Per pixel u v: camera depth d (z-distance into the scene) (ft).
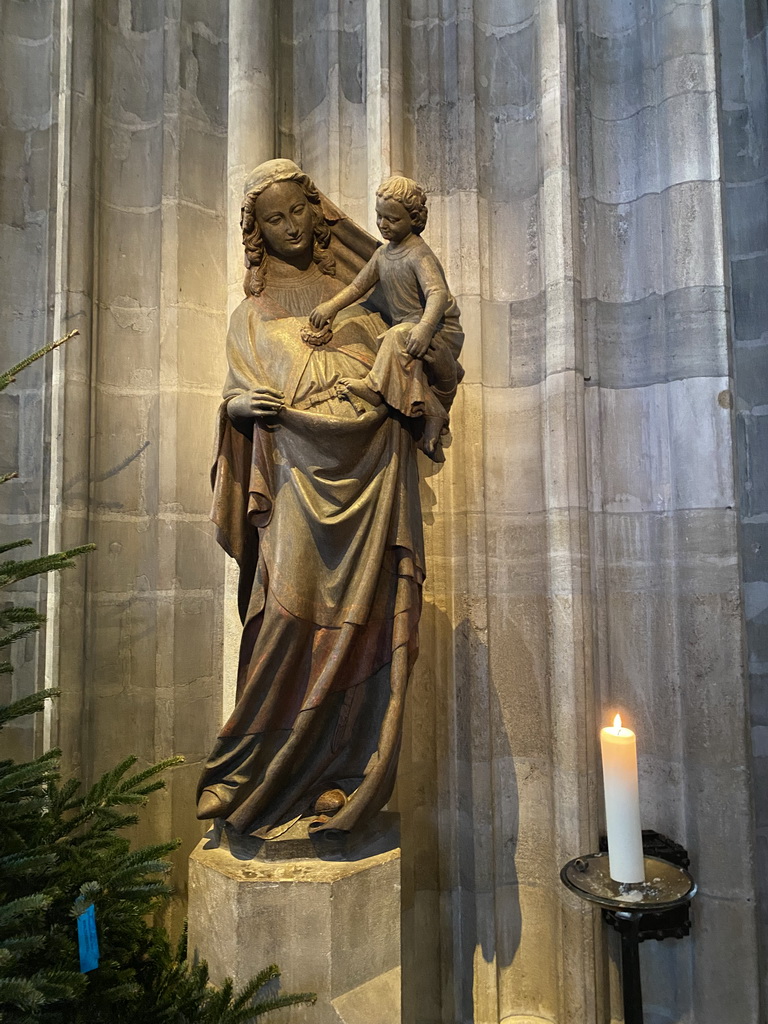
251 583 6.75
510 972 8.22
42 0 9.42
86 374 8.49
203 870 6.23
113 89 9.18
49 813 6.18
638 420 8.57
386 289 6.87
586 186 8.75
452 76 9.06
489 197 9.05
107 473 8.76
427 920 8.23
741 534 8.62
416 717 8.35
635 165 8.86
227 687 8.21
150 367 9.07
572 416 8.24
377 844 6.42
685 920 7.67
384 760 6.04
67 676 8.03
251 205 6.82
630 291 8.77
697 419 8.05
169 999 5.67
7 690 8.45
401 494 6.42
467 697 8.33
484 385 8.79
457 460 8.51
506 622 8.59
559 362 8.32
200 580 8.93
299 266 7.16
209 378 9.18
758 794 8.51
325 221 7.21
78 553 5.93
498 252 9.01
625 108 8.98
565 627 8.10
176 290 9.01
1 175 9.06
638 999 4.89
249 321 6.86
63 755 7.93
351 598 6.24
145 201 9.26
